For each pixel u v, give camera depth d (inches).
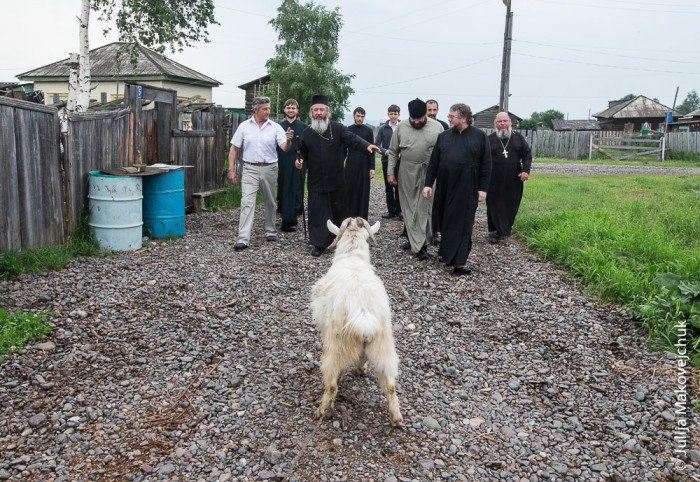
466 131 276.8
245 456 134.6
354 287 145.9
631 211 391.5
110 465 129.7
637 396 167.2
